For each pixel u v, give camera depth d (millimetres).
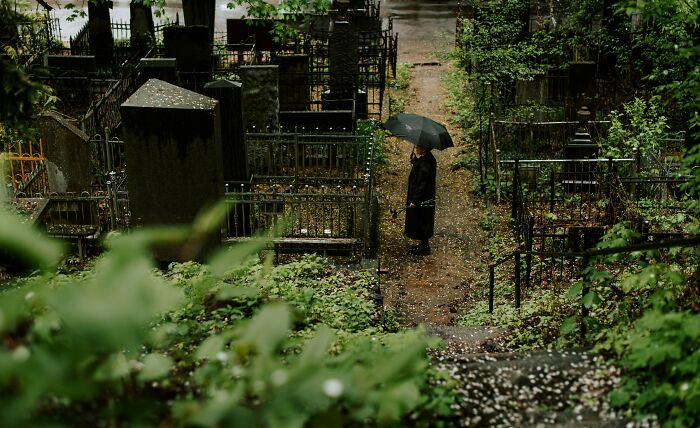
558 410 5383
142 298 2559
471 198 16328
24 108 6492
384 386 3781
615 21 19688
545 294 10789
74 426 3342
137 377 3789
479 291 12102
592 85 18375
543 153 17469
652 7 9078
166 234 2803
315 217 11953
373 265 10992
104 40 21250
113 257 2686
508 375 5789
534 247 12836
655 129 14891
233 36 23422
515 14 20328
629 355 5461
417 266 13398
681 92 8242
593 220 13414
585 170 15586
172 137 10070
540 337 8719
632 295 8289
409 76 24250
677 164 14852
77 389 2715
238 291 4926
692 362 4828
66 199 11531
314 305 8508
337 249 11820
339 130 16766
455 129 20312
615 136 15609
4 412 2541
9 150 13898
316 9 18781
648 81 18203
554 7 21641
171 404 3859
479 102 19641
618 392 5289
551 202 13992
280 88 18422
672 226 11266
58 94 18188
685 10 9125
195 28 17250
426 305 11898
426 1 31062
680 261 9547
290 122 16641
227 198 11727
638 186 13656
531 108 18797
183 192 10281
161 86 10312
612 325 7574
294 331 7234
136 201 10367
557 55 20609
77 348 2709
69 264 10953
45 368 2664
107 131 14289
